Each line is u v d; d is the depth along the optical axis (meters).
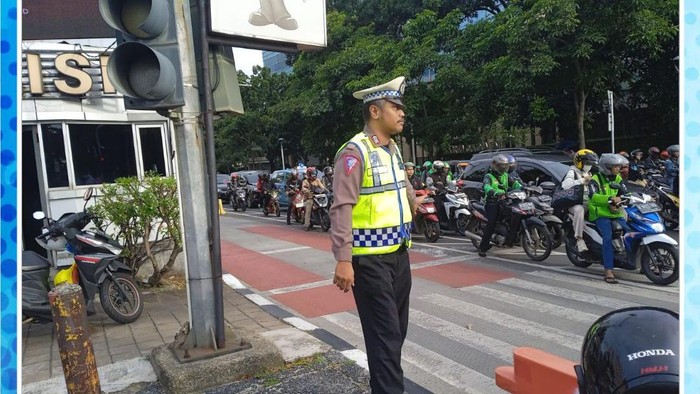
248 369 3.92
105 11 3.44
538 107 15.41
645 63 15.86
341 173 2.83
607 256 6.61
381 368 2.84
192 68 3.96
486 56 16.08
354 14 24.28
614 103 17.09
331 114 21.33
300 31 4.43
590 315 5.40
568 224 7.36
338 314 6.01
